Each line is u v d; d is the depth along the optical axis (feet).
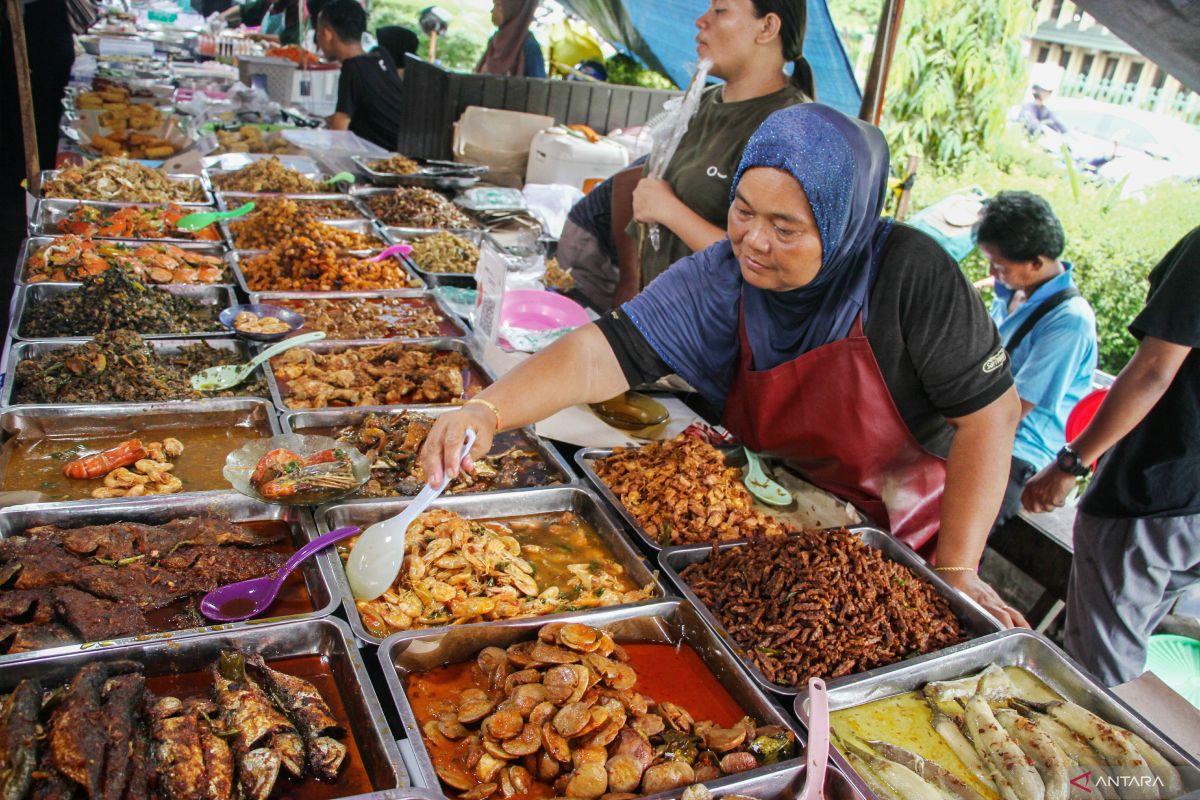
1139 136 25.52
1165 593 11.37
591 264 16.20
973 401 7.91
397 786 4.83
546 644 6.23
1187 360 10.47
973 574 7.81
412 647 6.07
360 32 28.86
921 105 28.14
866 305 7.93
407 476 8.48
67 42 23.15
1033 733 6.08
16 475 7.89
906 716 6.40
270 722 5.15
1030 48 27.30
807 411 8.66
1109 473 11.29
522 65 27.81
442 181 19.90
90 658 5.49
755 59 10.75
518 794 5.19
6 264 18.39
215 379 9.84
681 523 8.21
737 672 6.34
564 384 8.15
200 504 7.45
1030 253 14.20
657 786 5.16
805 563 7.18
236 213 15.33
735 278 8.54
